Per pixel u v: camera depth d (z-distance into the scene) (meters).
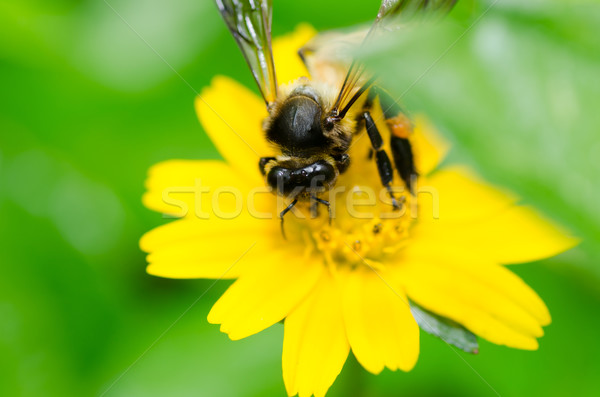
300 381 0.08
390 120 0.08
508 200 0.08
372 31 0.08
